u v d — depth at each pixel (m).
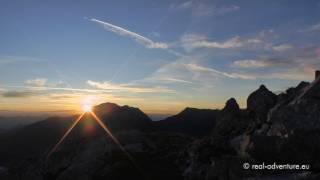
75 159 65.38
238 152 47.09
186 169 51.03
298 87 52.25
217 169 42.94
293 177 36.28
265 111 52.69
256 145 41.22
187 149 58.00
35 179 65.44
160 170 53.69
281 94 53.72
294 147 39.78
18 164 72.69
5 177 68.19
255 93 56.66
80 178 57.75
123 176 53.84
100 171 57.41
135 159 58.53
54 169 65.69
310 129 40.84
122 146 64.94
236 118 57.59
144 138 69.38
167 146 64.81
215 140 53.41
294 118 43.03
